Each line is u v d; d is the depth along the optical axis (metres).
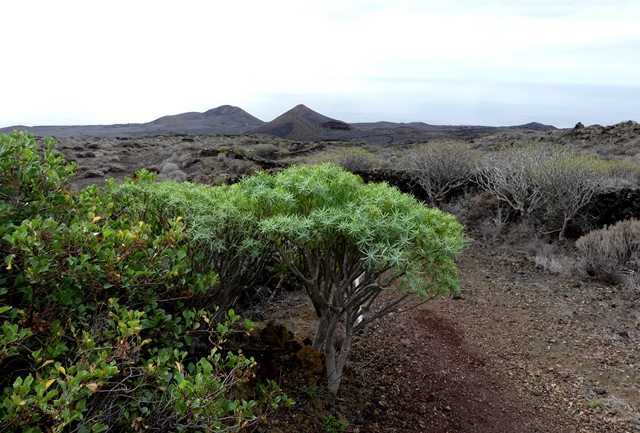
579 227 8.04
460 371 3.92
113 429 2.12
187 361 3.00
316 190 2.78
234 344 3.23
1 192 2.52
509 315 5.10
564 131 24.27
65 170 2.91
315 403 3.04
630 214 7.71
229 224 3.21
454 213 9.49
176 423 1.94
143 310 2.40
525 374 3.92
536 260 6.93
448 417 3.24
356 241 2.64
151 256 2.39
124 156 23.61
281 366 3.29
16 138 2.84
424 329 4.66
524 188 8.35
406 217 2.64
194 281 2.75
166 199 3.30
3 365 2.15
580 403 3.51
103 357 1.80
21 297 2.31
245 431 2.51
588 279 6.29
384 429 3.02
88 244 2.15
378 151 26.05
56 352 1.88
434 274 2.83
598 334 4.68
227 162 17.53
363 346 4.16
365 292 2.82
